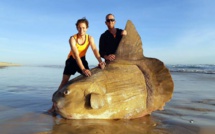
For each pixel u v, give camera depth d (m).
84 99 4.65
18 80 12.50
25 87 9.50
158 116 5.11
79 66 5.21
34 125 4.25
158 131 4.08
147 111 5.05
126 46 5.32
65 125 4.30
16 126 4.16
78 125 4.33
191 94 8.07
